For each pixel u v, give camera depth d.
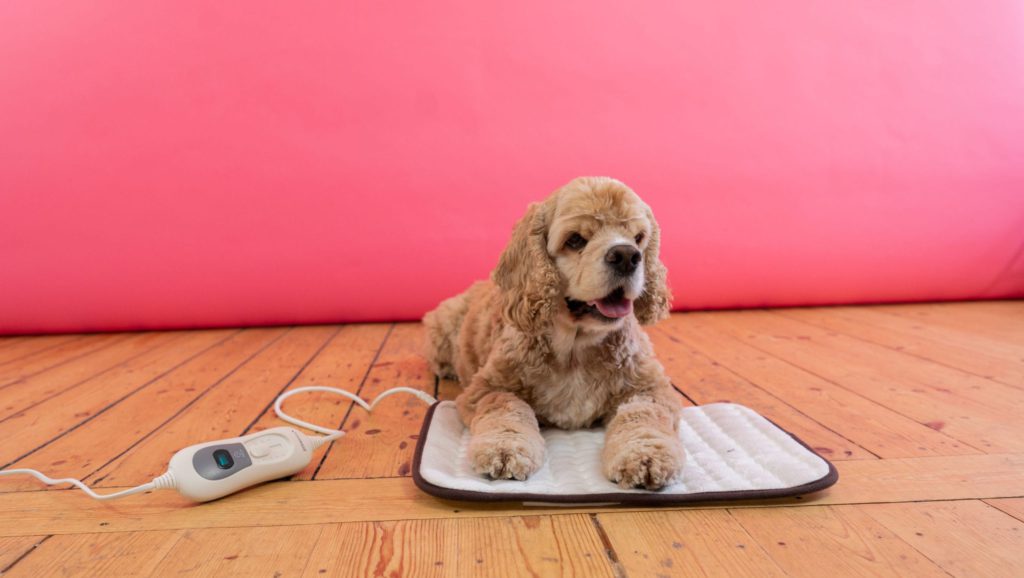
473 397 2.08
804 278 4.33
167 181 3.97
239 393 2.66
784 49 4.18
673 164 4.17
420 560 1.30
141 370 3.11
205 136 3.96
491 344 2.29
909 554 1.30
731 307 4.45
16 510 1.58
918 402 2.34
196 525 1.48
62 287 4.00
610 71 4.13
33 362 3.37
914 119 4.27
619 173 4.16
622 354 2.05
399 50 4.04
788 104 4.20
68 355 3.53
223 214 4.01
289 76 3.98
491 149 4.10
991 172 4.32
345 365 3.14
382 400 2.54
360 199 4.07
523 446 1.70
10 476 1.80
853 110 4.24
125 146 3.94
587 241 1.97
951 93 4.28
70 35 3.88
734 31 4.16
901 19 4.24
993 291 4.45
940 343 3.29
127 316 4.10
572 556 1.31
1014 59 4.32
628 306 1.92
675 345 3.42
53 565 1.31
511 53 4.08
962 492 1.59
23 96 3.88
